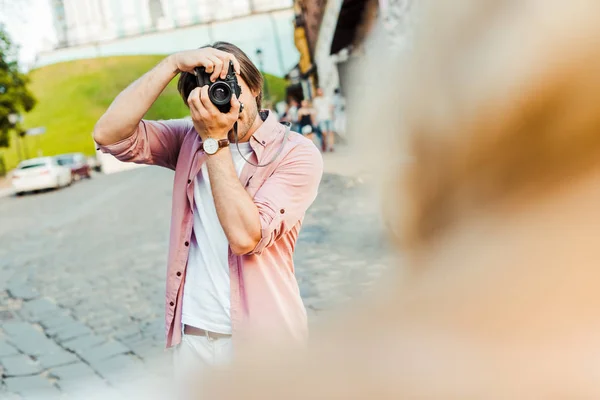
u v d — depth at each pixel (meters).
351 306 0.38
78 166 25.98
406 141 0.32
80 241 10.20
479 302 0.31
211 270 2.04
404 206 0.33
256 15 37.66
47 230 12.01
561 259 0.29
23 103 37.31
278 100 33.38
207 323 2.03
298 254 6.30
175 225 2.09
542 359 0.29
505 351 0.30
